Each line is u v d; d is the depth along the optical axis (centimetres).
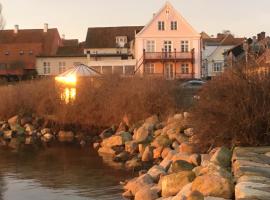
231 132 2056
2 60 9444
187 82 5309
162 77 4403
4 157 3206
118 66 7556
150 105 4184
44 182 2312
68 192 2081
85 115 4547
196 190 1324
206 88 2252
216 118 2109
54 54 9125
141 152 2992
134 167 2638
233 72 2125
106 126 4444
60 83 4869
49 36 9706
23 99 5169
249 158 1652
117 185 2194
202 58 8175
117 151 3262
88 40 9169
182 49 7712
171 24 7712
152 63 7631
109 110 4406
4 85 5700
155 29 7719
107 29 9350
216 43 10144
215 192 1340
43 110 4944
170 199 1495
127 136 3444
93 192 2059
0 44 9619
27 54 9444
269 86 2062
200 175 1508
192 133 2417
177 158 2091
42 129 4678
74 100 4638
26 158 3144
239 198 1191
